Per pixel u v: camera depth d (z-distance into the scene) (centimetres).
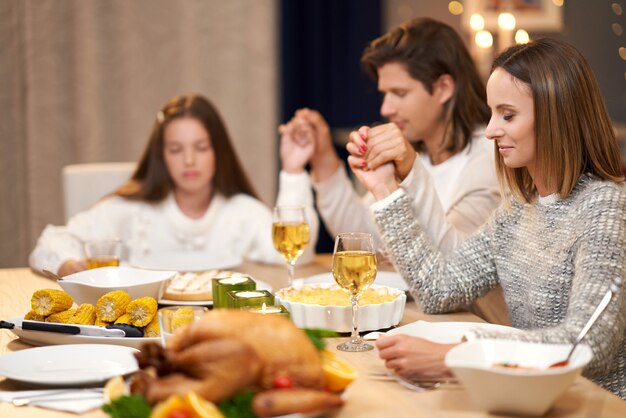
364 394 114
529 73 146
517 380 99
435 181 234
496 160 161
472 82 230
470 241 170
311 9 432
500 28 395
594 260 133
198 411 90
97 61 414
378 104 444
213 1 433
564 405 108
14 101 402
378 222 173
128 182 271
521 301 158
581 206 144
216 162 265
